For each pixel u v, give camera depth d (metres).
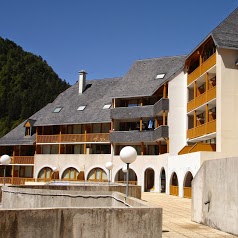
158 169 42.53
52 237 7.99
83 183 30.09
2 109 101.50
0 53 129.12
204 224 14.23
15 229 7.69
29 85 115.62
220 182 13.23
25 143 54.22
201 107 35.34
